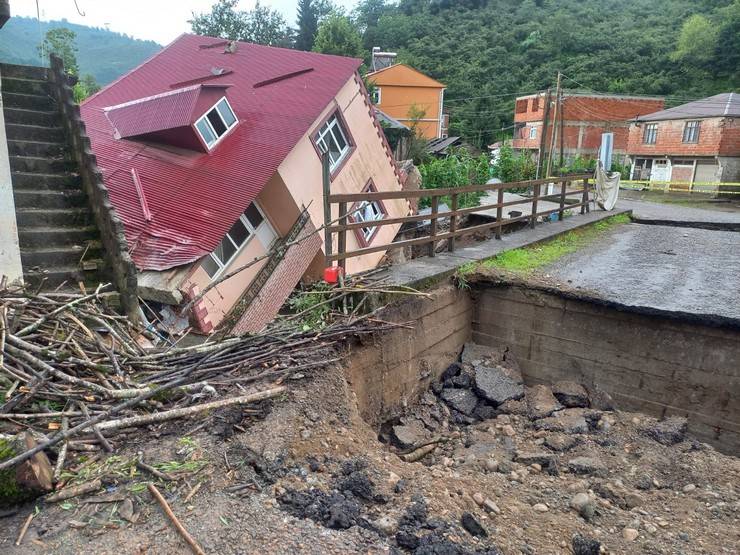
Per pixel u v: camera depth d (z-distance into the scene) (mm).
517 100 43375
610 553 3252
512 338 7129
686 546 3432
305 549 2633
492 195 22547
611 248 9383
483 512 3516
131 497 2840
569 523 3562
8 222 4988
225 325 9422
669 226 12492
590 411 5941
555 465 4734
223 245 10203
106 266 6578
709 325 5582
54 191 6773
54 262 6371
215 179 10539
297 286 11625
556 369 6785
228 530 2691
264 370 4344
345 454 3812
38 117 7023
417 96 39125
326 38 34281
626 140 39562
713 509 4008
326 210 5734
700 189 26844
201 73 14727
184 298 8797
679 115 28156
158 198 10102
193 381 3990
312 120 11844
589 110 38750
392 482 3543
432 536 2936
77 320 4207
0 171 4883
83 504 2771
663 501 4160
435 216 7449
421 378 6438
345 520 2959
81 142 6746
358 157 13977
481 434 5629
